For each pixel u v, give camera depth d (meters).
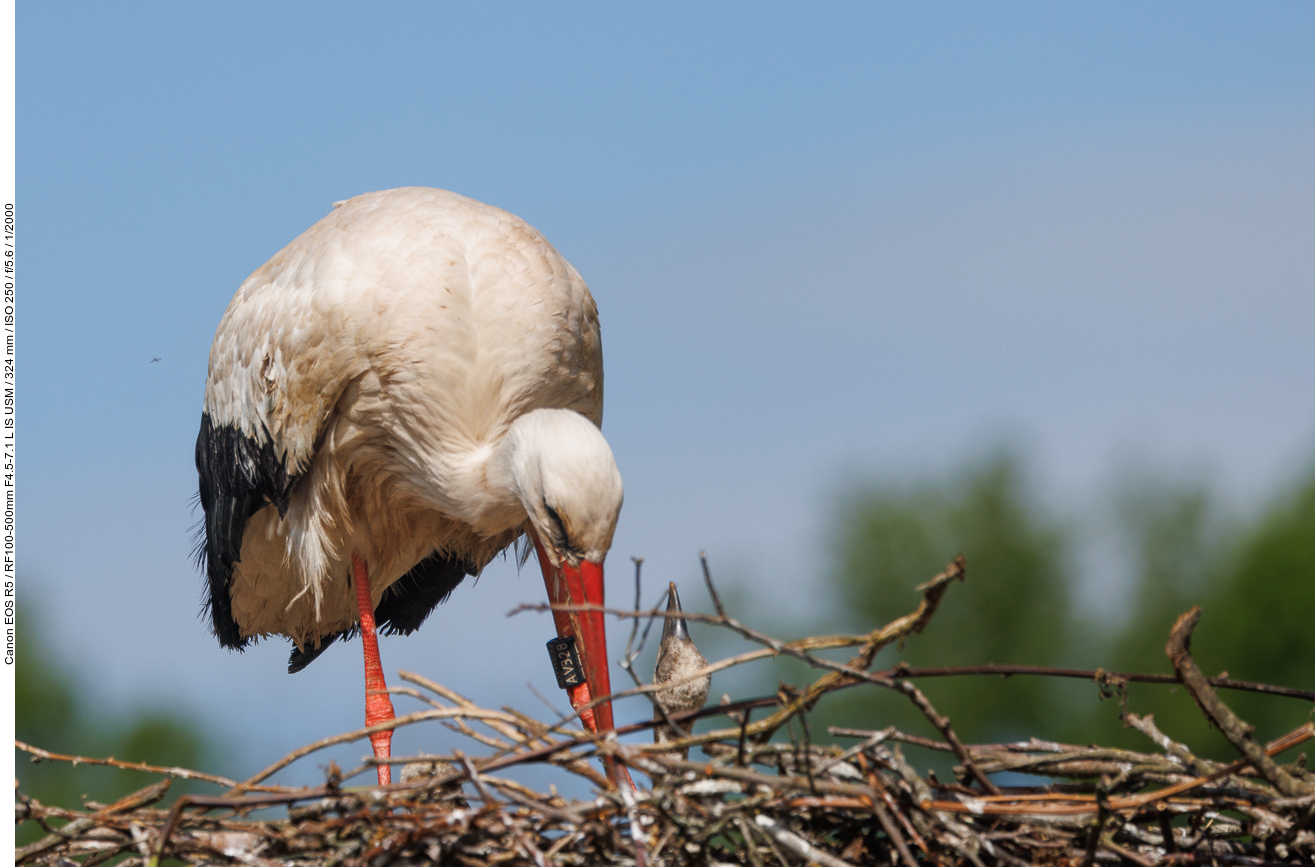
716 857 6.69
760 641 6.34
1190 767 6.82
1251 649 37.25
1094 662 40.44
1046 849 6.71
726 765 6.75
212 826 6.96
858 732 6.60
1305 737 6.73
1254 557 38.50
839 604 42.97
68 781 31.06
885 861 6.80
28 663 31.97
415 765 7.91
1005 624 41.19
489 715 7.09
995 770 7.01
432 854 6.64
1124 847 6.89
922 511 43.19
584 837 6.68
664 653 8.47
